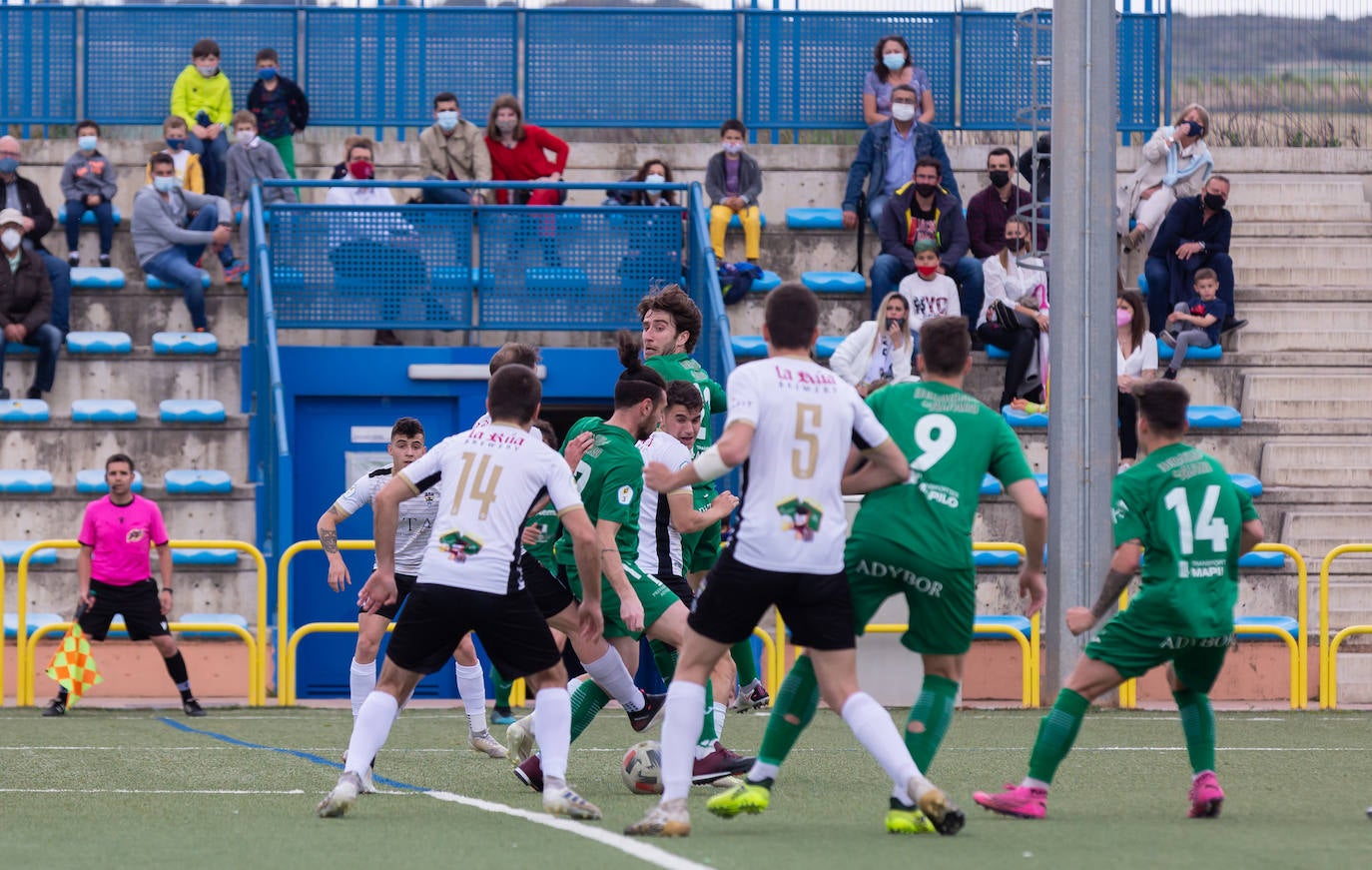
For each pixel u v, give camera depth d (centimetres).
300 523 5253
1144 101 6744
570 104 6594
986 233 5803
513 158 5984
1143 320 5459
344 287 5397
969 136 6619
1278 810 2561
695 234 5434
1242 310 5984
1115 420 4541
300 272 5384
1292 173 6644
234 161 6100
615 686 2817
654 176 5966
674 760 2144
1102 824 2336
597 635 2428
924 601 2238
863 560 2239
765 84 6594
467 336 5547
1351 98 6812
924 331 2317
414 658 2370
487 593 2328
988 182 6462
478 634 2364
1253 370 5778
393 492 2419
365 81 6625
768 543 2119
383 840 2127
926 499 2228
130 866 1919
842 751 3488
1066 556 4512
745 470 2167
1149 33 6750
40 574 5094
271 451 5169
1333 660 4694
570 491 2375
